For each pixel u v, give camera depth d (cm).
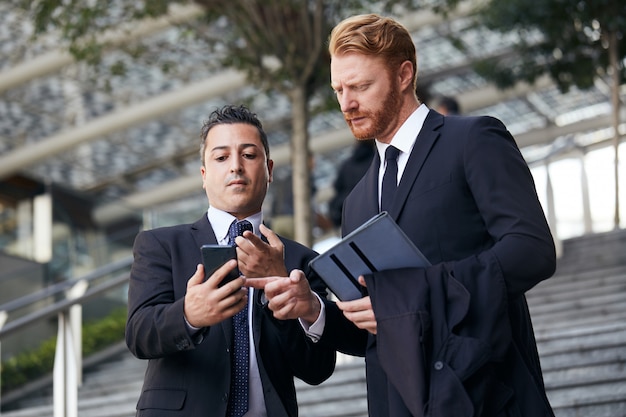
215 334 333
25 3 1057
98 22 1158
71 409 559
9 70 1606
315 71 1020
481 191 304
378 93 317
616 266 978
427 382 281
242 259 314
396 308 288
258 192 348
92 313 986
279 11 1003
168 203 2284
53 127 1984
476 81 1912
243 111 355
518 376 293
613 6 1235
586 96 1967
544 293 903
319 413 605
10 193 2103
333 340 332
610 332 632
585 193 1210
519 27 1273
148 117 1752
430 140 318
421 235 309
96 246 1309
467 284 288
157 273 340
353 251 295
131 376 849
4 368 878
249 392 334
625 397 535
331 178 2225
